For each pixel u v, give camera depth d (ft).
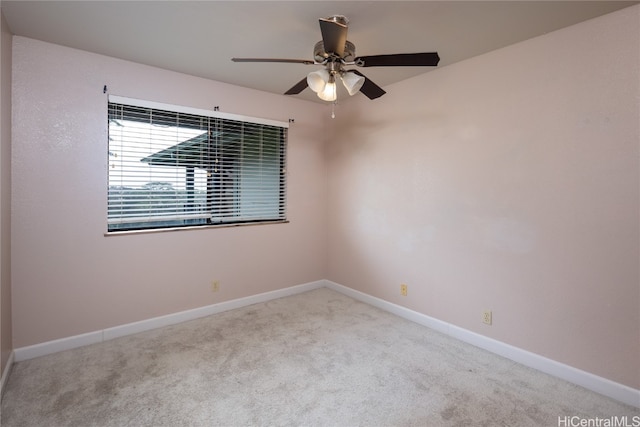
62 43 7.56
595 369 6.44
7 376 6.66
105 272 8.45
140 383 6.59
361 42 7.38
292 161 12.00
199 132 9.85
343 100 11.98
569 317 6.76
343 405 5.99
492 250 7.93
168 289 9.44
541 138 7.04
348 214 12.02
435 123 9.07
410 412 5.81
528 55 7.18
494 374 7.02
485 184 8.02
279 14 6.30
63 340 7.93
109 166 8.46
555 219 6.89
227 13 6.27
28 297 7.49
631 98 5.91
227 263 10.56
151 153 9.04
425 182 9.38
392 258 10.43
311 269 12.74
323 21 4.94
